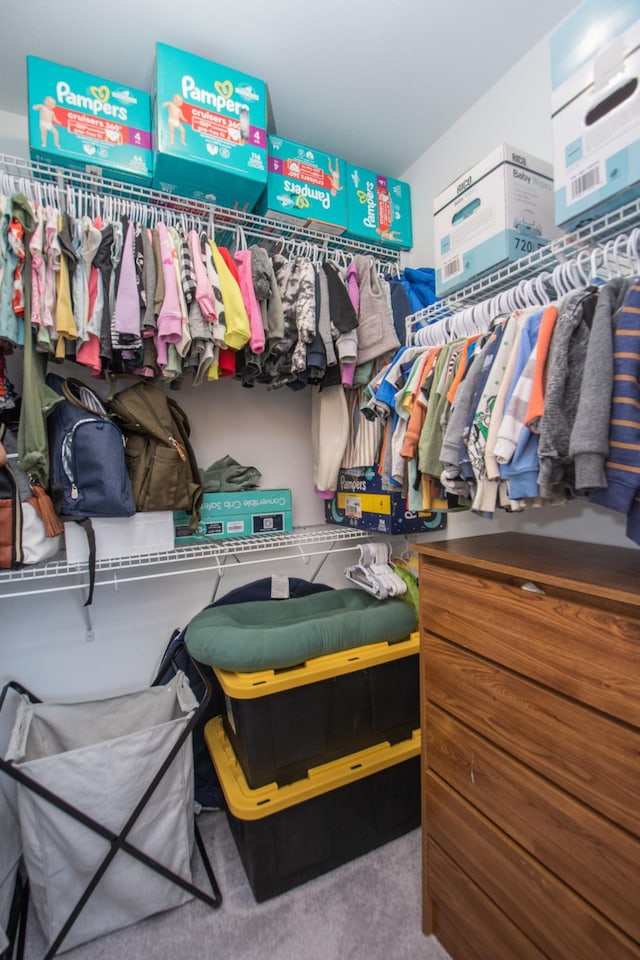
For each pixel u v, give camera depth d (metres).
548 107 1.38
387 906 1.19
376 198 1.83
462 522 1.71
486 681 0.94
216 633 1.31
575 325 0.81
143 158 1.34
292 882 1.25
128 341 1.18
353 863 1.33
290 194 1.58
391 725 1.44
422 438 1.15
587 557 0.97
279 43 1.36
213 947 1.09
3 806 1.18
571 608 0.76
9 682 1.40
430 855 1.12
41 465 1.19
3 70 1.38
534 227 1.21
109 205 1.36
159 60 1.26
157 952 1.08
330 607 1.72
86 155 1.27
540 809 0.83
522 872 0.86
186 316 1.24
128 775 1.11
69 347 1.20
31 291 1.12
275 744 1.25
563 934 0.79
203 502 1.64
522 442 0.85
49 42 1.31
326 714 1.32
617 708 0.69
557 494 0.87
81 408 1.32
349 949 1.08
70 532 1.30
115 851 1.08
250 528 1.73
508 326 0.94
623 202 0.89
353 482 1.88
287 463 2.01
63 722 1.33
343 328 1.46
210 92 1.32
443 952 1.08
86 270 1.19
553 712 0.80
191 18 1.26
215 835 1.46
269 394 1.96
